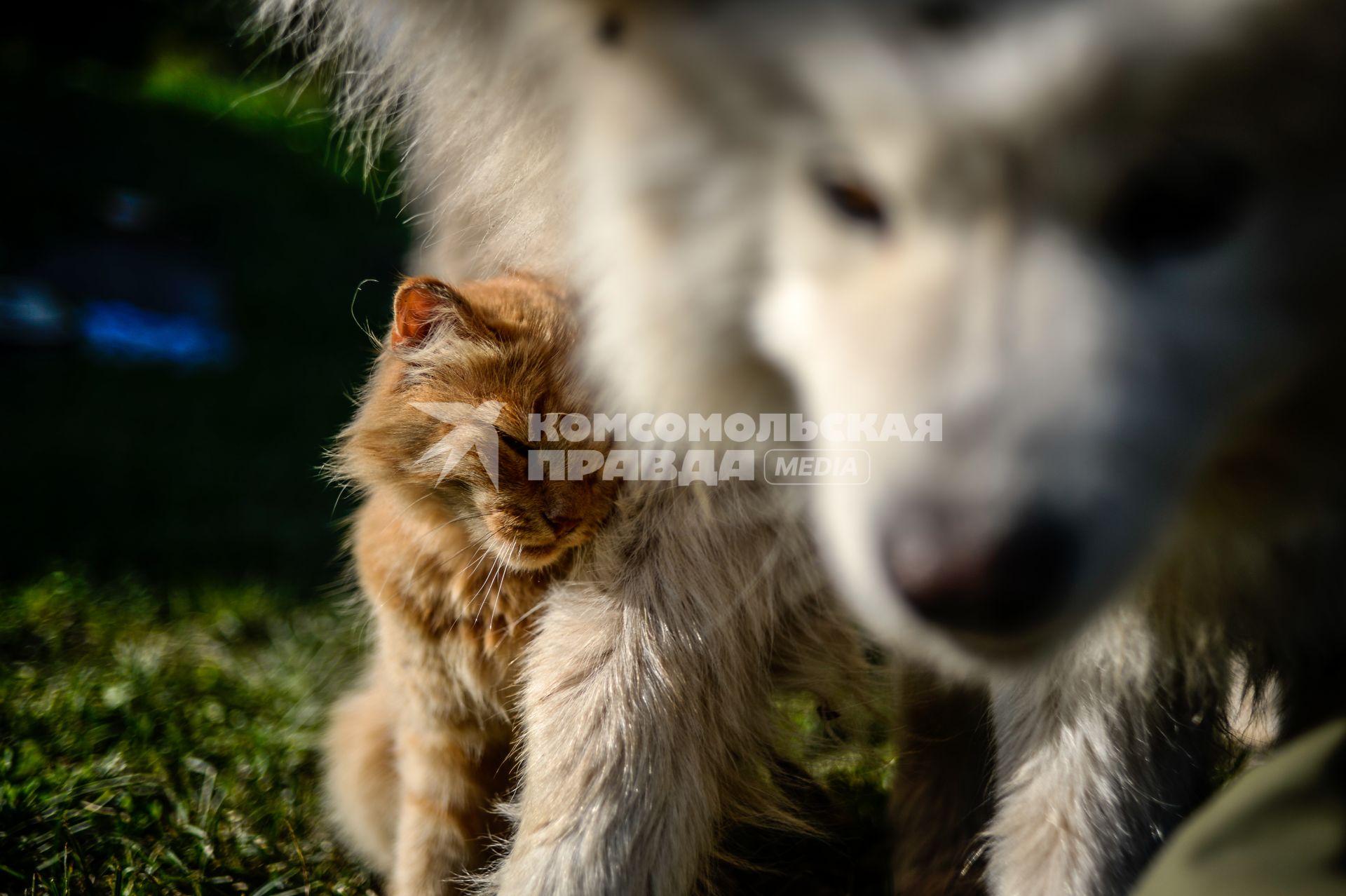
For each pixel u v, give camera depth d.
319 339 5.21
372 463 1.53
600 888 1.25
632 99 1.11
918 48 1.02
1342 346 1.06
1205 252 1.03
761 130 1.07
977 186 1.02
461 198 1.37
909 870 1.37
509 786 1.50
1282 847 1.06
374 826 1.62
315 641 2.23
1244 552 1.14
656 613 1.28
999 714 1.27
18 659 2.06
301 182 6.87
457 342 1.47
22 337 4.54
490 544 1.41
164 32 8.34
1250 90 1.01
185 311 5.20
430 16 1.24
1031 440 1.01
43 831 1.47
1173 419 1.03
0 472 3.22
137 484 3.22
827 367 1.06
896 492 1.03
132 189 6.11
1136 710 1.22
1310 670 1.19
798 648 1.33
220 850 1.50
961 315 1.02
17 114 6.58
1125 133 1.01
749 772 1.32
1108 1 1.00
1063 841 1.22
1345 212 1.04
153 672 1.99
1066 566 1.01
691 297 1.12
